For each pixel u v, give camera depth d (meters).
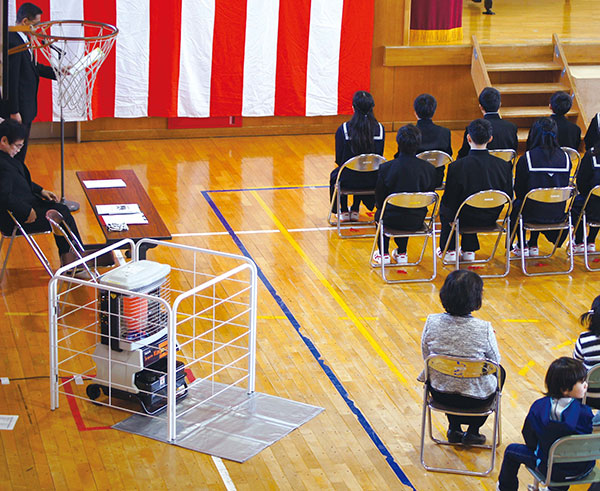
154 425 4.97
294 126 11.14
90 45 9.73
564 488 4.09
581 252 7.64
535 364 5.77
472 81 11.32
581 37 11.88
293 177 9.49
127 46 10.10
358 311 6.47
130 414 5.08
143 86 10.35
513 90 10.90
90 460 4.63
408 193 6.67
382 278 7.06
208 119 10.79
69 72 8.10
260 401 5.25
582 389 3.95
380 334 6.13
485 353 4.45
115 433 4.89
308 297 6.67
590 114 11.29
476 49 10.93
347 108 11.13
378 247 7.50
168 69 10.34
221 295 6.62
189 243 7.61
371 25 10.79
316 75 10.86
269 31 10.54
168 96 10.45
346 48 10.84
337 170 7.96
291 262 7.31
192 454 4.71
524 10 13.62
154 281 4.99
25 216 6.39
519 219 7.05
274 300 6.59
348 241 7.84
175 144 10.53
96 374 5.25
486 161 6.80
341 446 4.83
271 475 4.55
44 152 9.95
